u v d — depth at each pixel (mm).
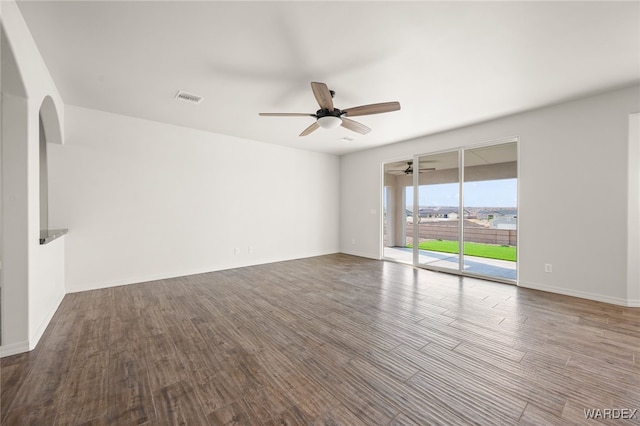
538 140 3814
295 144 5883
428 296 3592
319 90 2496
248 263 5461
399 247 8328
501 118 4164
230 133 5012
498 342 2350
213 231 4977
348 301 3402
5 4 1678
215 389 1738
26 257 2180
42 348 2232
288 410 1554
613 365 1993
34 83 2285
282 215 5992
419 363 2033
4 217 2109
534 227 3879
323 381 1821
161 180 4395
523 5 1872
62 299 3404
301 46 2355
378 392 1709
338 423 1458
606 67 2697
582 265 3496
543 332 2535
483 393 1696
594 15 1969
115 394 1685
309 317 2898
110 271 3959
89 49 2385
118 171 4008
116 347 2260
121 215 4039
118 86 3104
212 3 1856
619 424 1441
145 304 3270
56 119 3234
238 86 3098
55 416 1501
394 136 5199
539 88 3164
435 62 2607
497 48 2381
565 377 1854
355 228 6730
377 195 6203
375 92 3262
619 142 3221
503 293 3711
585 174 3453
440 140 4941
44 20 2002
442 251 5051
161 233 4402
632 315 2924
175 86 3107
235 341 2371
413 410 1553
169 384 1786
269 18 2012
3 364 1995
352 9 1916
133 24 2066
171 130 4480
